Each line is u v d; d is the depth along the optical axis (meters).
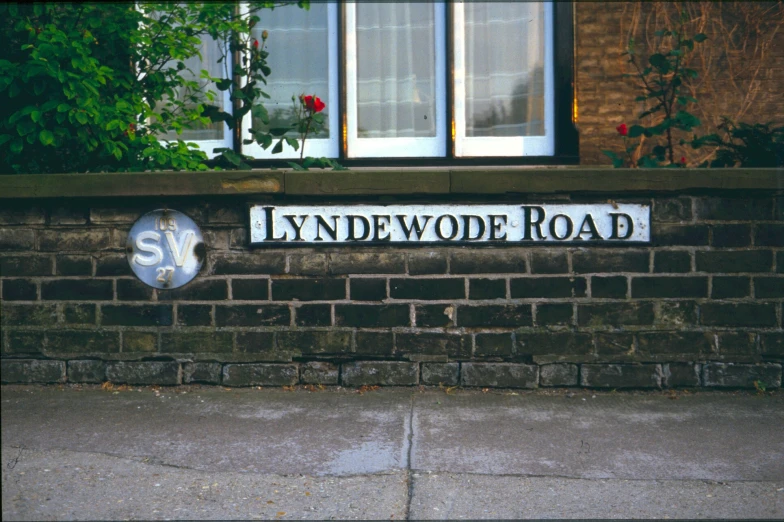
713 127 6.64
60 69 5.04
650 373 4.96
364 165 6.53
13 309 5.09
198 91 5.87
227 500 3.39
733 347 4.95
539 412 4.58
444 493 3.45
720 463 3.81
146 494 3.45
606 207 4.91
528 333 4.96
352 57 6.56
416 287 4.97
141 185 4.93
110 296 5.06
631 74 6.62
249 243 4.99
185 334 5.05
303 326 5.02
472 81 6.57
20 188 4.93
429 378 5.00
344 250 4.98
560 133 6.49
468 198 4.92
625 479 3.61
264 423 4.40
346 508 3.31
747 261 4.91
